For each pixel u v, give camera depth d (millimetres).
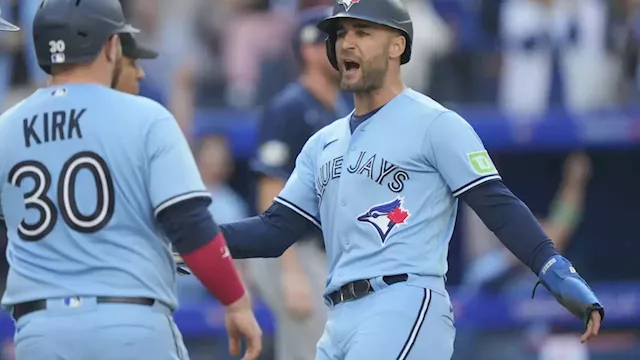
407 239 16953
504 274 35594
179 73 35969
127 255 15789
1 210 16469
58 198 15773
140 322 15656
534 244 16609
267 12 38469
